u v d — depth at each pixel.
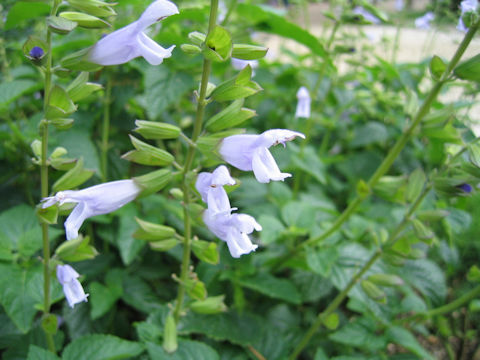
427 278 0.24
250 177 0.30
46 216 0.12
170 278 0.26
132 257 0.21
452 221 0.23
